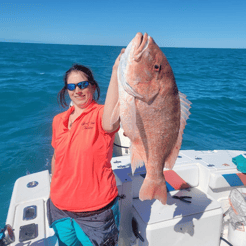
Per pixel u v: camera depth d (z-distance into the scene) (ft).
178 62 122.72
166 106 4.54
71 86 5.06
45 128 24.14
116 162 8.97
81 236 5.16
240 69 98.99
